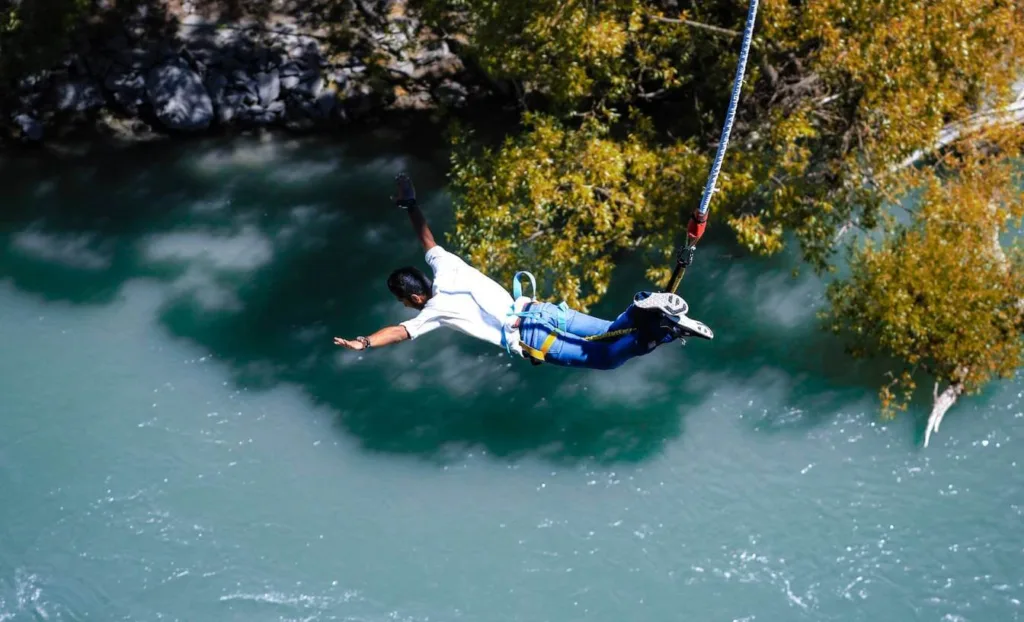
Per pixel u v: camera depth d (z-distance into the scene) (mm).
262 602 16672
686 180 17172
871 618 16391
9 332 21000
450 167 25016
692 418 19391
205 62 26188
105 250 22969
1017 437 18734
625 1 17141
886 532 17484
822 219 17891
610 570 17062
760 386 19891
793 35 17594
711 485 18297
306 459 18906
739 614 16469
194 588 16844
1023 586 16672
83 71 25938
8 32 24578
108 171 24938
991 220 17766
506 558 17266
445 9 23219
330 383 20250
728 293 21578
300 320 21516
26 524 17656
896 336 18484
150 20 26609
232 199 24328
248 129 26172
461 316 7426
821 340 20547
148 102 25891
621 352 7227
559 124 17500
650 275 17766
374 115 26250
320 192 24516
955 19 16141
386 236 23406
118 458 18734
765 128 18141
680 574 16984
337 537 17594
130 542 17469
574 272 21672
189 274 22453
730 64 18859
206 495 18219
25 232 23406
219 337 21141
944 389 19469
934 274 17812
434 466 18766
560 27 16688
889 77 16219
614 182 16625
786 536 17484
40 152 25328
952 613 16391
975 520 17594
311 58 26375
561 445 19031
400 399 19969
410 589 16859
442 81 26562
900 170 18188
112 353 20672
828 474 18438
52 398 19734
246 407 19797
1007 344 18312
